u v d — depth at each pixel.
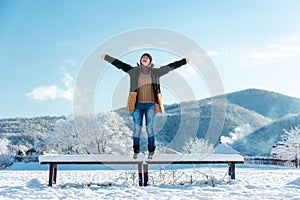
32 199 6.90
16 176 15.34
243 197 6.79
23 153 43.44
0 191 8.04
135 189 8.21
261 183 9.82
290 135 45.50
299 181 9.26
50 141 38.47
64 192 7.93
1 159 30.78
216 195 7.16
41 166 32.00
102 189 8.41
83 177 14.23
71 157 9.16
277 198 6.61
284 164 41.47
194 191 7.73
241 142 74.56
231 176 9.86
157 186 8.95
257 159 42.78
